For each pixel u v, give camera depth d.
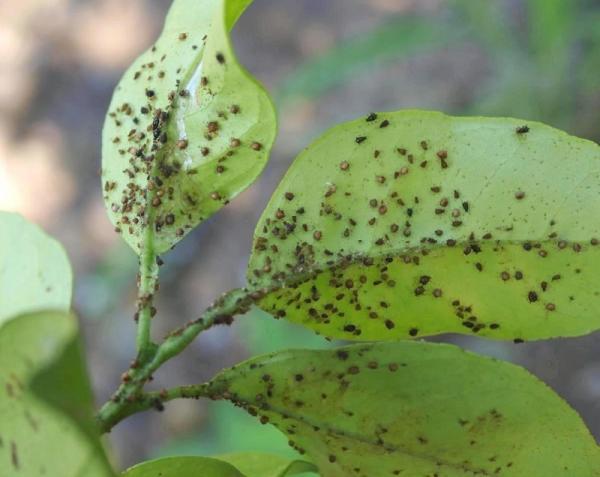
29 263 0.33
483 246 0.35
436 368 0.34
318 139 0.35
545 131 0.35
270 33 1.31
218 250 1.14
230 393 0.34
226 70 0.34
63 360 0.29
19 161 1.29
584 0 0.96
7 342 0.29
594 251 0.35
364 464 0.34
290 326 0.82
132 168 0.35
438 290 0.35
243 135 0.35
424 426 0.34
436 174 0.35
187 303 1.12
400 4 1.28
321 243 0.35
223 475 0.34
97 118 1.32
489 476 0.34
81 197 1.25
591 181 0.35
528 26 0.98
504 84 0.94
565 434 0.34
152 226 0.35
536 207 0.35
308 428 0.34
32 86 1.35
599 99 0.92
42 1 1.43
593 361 0.84
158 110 0.35
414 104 1.13
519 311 0.35
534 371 0.85
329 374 0.34
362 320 0.35
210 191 0.35
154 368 0.34
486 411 0.34
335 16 1.31
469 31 0.96
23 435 0.30
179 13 0.36
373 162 0.35
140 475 0.34
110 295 1.13
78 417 0.30
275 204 0.35
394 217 0.35
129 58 1.36
